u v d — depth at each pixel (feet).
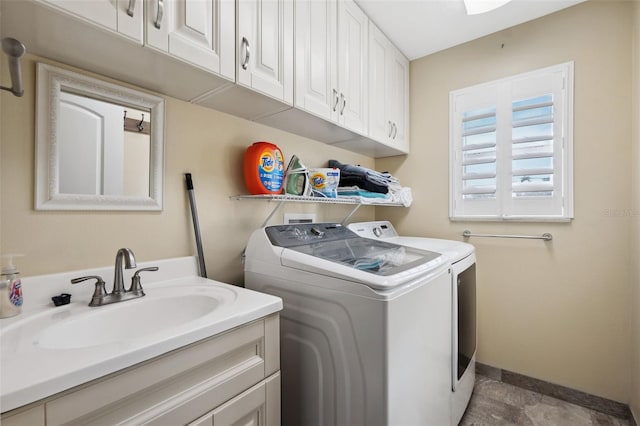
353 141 6.57
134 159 3.69
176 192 4.09
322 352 3.58
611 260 5.63
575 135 5.96
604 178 5.69
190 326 2.41
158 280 3.80
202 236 4.40
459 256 5.05
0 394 1.51
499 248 6.79
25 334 2.35
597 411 5.70
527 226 6.46
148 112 3.84
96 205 3.34
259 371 2.97
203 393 2.47
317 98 4.80
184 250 4.16
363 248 4.84
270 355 3.10
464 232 7.20
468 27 6.62
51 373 1.71
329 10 5.09
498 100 6.77
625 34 5.54
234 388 2.72
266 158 4.67
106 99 3.48
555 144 6.15
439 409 4.21
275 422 3.13
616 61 5.61
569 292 6.03
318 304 3.60
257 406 2.94
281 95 4.16
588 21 5.86
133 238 3.67
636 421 5.13
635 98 5.30
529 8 6.07
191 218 4.24
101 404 1.89
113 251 3.50
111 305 2.99
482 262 6.98
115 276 3.13
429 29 6.67
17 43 1.99
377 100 6.49
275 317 3.16
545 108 6.27
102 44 2.77
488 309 6.91
